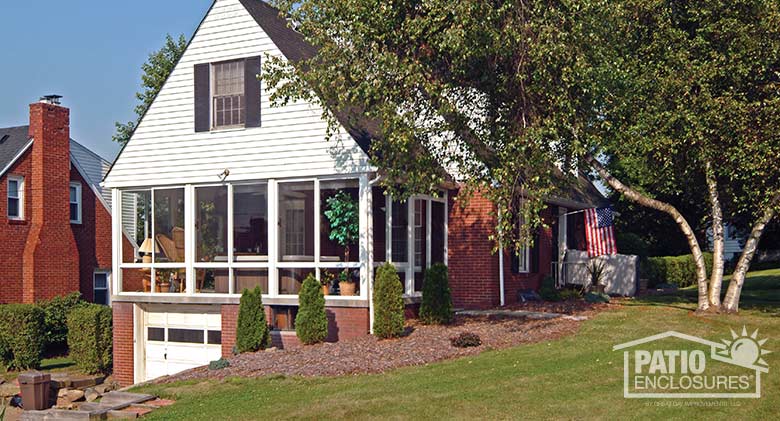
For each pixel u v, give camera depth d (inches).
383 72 619.5
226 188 775.7
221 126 778.8
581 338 625.0
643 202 710.5
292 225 744.3
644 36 709.9
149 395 561.6
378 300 672.4
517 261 893.8
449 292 726.5
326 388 526.9
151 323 814.5
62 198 1118.4
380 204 749.3
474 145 636.1
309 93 664.4
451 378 523.2
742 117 644.7
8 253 1059.9
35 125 1103.0
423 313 724.0
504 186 602.2
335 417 456.1
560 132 608.7
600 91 592.4
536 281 946.7
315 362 603.8
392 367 572.4
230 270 765.3
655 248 1409.9
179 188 799.1
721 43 679.1
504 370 534.0
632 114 669.9
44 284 1077.8
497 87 621.6
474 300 837.2
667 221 1282.0
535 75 580.4
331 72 634.2
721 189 764.0
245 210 767.1
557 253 1038.4
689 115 647.1
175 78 799.1
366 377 550.6
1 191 1057.5
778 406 441.4
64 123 1130.0
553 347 598.2
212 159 776.3
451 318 732.7
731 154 657.6
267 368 603.8
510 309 804.0
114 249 824.3
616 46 653.9
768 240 1379.2
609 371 517.3
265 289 756.0
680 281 1262.3
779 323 650.2
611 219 931.3
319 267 727.1
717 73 661.3
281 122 746.8
